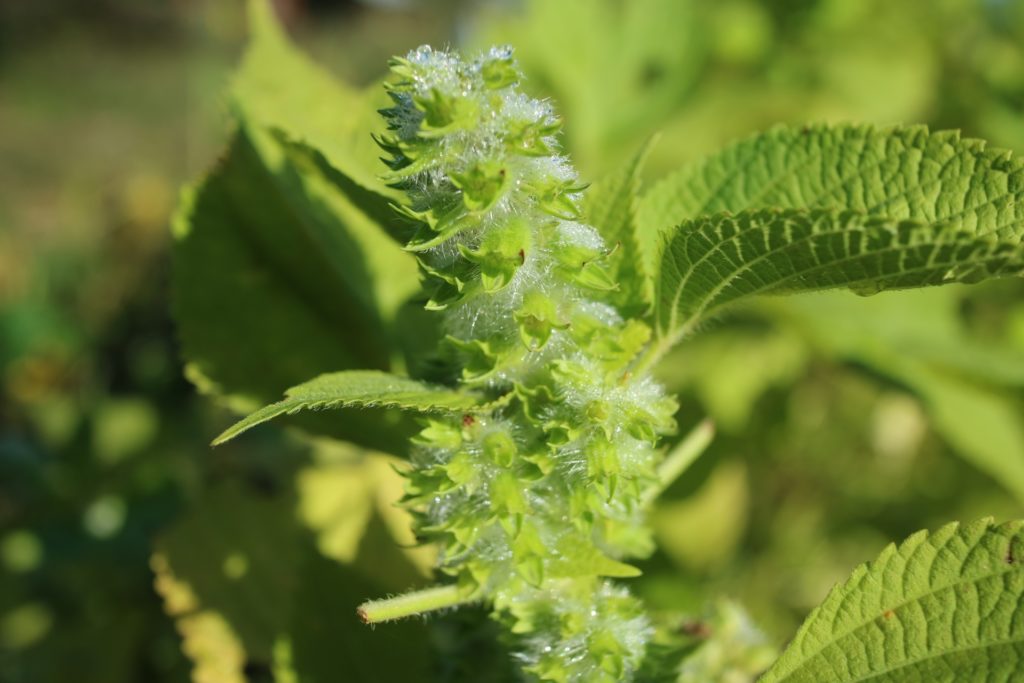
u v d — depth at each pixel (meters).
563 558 0.28
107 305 0.84
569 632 0.28
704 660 0.31
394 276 0.32
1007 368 0.43
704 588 0.44
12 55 2.22
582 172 0.53
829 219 0.27
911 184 0.29
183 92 2.01
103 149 1.89
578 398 0.28
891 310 0.46
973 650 0.28
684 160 0.58
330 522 0.38
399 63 0.27
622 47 0.58
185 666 0.47
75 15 2.26
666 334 0.30
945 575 0.28
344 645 0.32
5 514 0.55
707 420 0.31
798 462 0.57
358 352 0.33
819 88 0.62
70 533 0.52
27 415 0.81
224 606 0.36
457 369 0.29
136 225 0.85
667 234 0.28
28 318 0.89
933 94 0.63
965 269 0.27
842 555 0.57
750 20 0.63
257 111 0.33
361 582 0.33
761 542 0.56
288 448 0.52
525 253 0.27
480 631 0.30
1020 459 0.42
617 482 0.28
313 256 0.34
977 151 0.29
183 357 0.33
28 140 1.92
